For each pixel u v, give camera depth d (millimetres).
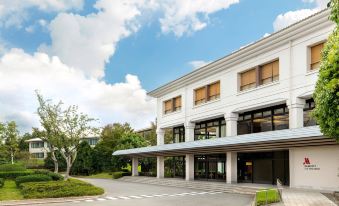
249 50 28312
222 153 33031
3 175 33656
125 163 56031
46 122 32312
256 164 29641
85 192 23625
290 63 25266
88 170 57844
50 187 23609
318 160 22953
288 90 25328
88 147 58469
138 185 35438
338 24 12883
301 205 15953
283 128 27031
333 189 21875
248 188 25812
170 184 35312
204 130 36719
